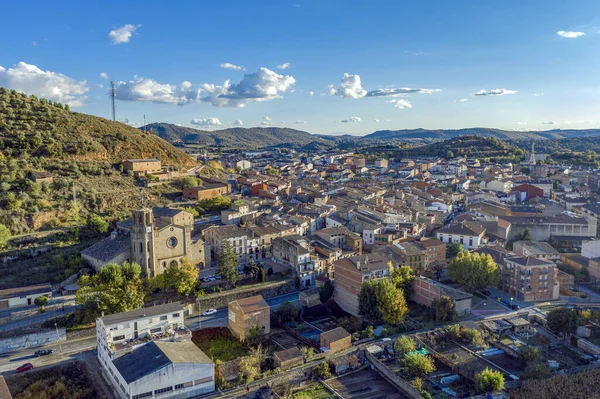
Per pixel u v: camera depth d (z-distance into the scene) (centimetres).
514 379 10750
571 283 16400
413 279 15400
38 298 12762
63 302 13400
